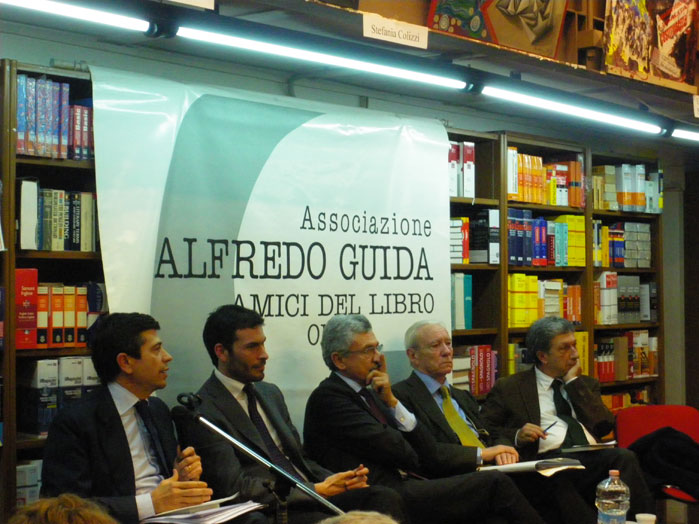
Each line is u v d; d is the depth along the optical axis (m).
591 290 5.97
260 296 4.12
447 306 4.91
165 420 3.35
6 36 3.76
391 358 4.62
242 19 3.67
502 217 5.34
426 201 4.84
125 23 3.42
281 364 4.19
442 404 4.42
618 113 5.50
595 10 5.19
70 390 3.56
